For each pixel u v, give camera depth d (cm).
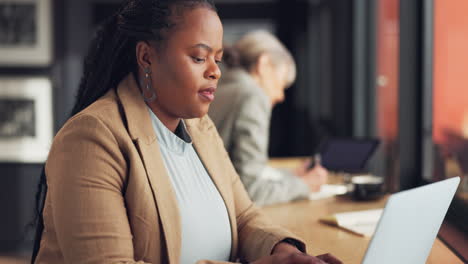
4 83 482
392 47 280
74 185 112
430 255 152
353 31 392
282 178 237
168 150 131
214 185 139
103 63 130
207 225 131
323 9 509
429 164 243
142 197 119
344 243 169
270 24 608
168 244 121
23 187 485
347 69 399
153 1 122
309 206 224
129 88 128
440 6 230
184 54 122
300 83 623
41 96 483
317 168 251
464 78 217
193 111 125
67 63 486
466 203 184
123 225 114
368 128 390
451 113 222
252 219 151
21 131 483
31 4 481
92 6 541
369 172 315
